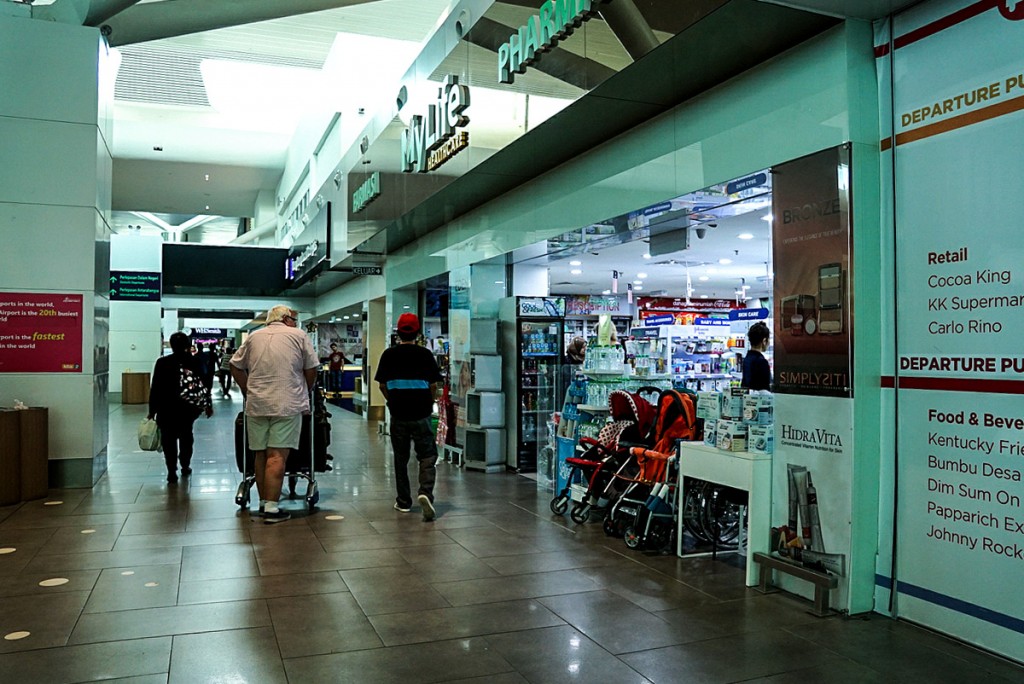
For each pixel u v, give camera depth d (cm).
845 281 387
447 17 695
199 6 850
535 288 920
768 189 503
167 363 775
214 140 2184
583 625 372
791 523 418
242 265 2006
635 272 1485
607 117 566
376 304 1517
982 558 341
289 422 598
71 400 725
